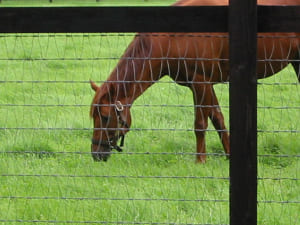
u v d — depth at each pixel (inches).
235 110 265.7
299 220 353.1
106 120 457.1
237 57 261.7
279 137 531.2
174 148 508.7
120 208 364.5
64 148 501.7
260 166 459.8
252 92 263.6
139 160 470.6
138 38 471.5
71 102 649.6
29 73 775.1
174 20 269.6
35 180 422.0
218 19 267.1
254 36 259.9
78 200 381.1
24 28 276.5
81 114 607.8
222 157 495.5
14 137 523.8
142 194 392.5
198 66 486.0
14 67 807.1
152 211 361.1
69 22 274.7
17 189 406.0
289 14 263.3
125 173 438.0
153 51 470.0
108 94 457.4
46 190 404.5
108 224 346.6
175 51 476.4
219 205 371.9
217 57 492.7
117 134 463.2
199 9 267.4
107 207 369.1
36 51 888.9
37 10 274.7
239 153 268.7
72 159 471.5
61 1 2122.3
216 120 507.2
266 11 263.9
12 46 924.0
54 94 681.0
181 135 551.5
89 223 347.9
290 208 369.4
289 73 746.2
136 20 271.1
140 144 516.1
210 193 396.8
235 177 271.0
